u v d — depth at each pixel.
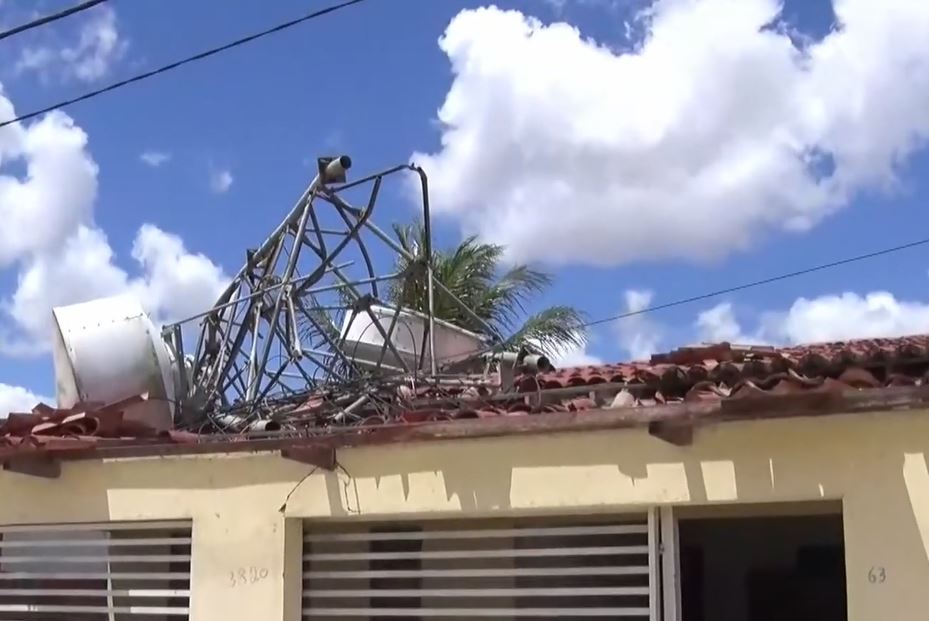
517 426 6.68
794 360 8.04
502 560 7.12
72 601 8.33
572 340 21.06
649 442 6.43
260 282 10.22
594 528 6.76
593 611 6.61
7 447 8.16
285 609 7.37
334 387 9.34
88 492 8.16
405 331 10.59
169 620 8.05
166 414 9.79
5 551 8.63
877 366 7.52
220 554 7.62
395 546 7.45
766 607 6.62
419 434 6.99
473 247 20.70
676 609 6.42
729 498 6.17
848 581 5.83
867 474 5.86
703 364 8.77
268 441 7.51
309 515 7.38
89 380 9.71
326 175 9.70
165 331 10.43
